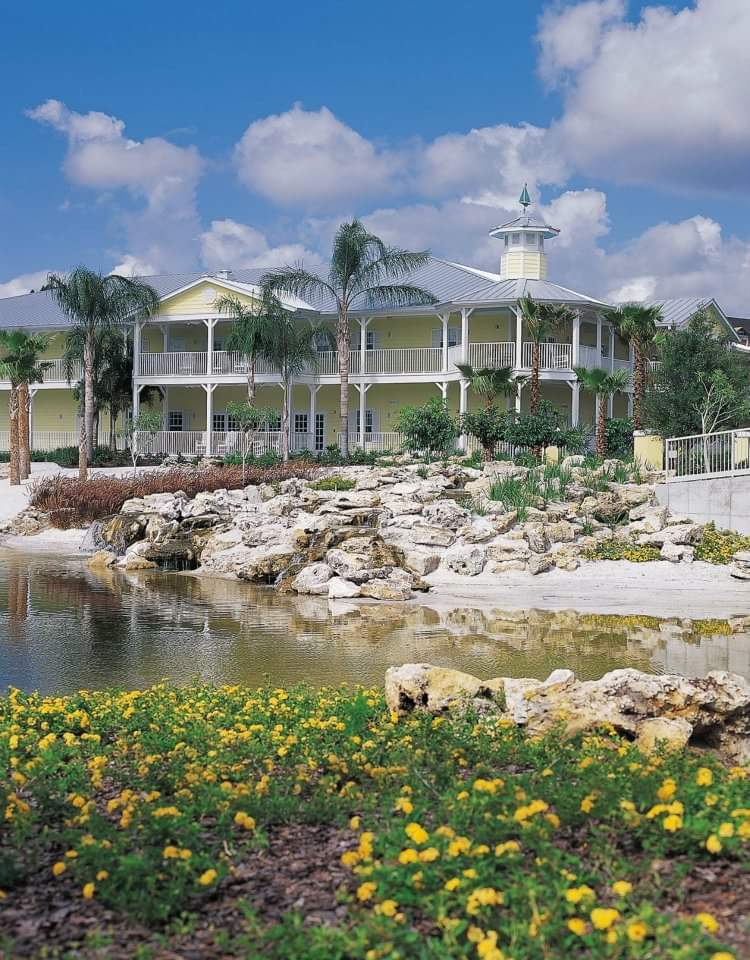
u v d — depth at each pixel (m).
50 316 56.78
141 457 48.53
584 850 5.21
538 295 44.66
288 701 9.56
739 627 17.31
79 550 30.39
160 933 4.61
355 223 45.22
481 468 32.75
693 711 8.33
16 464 41.31
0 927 4.70
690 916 4.41
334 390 51.56
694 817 5.20
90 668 13.45
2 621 17.73
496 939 4.13
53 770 7.05
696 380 35.12
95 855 5.20
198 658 14.23
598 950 4.06
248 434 44.53
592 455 37.16
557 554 23.69
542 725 8.39
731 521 24.80
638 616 18.50
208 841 5.68
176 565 26.69
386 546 23.66
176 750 7.53
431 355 47.59
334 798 6.25
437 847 4.98
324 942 4.23
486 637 16.25
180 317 50.22
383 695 9.92
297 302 50.75
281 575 23.34
